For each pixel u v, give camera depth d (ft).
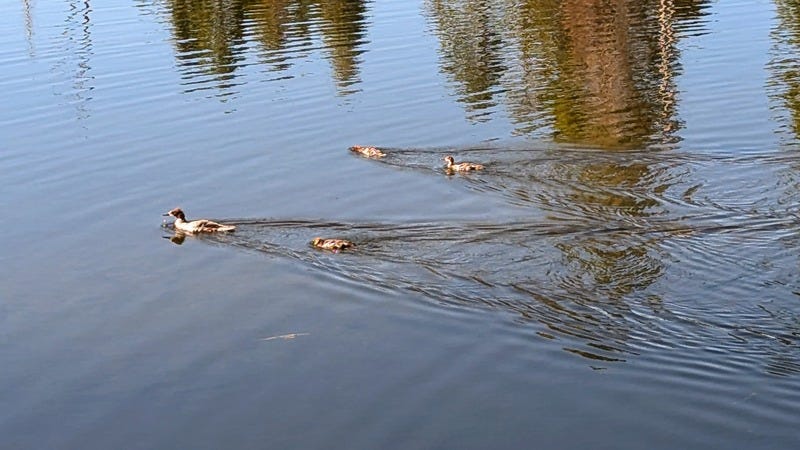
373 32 163.12
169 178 106.32
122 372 72.69
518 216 92.38
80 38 163.22
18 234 94.84
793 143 106.83
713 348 70.33
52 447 64.80
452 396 67.87
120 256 89.97
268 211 97.19
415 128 118.01
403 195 99.04
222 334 76.69
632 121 116.37
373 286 81.61
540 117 119.96
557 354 71.31
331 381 70.23
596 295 77.77
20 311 81.41
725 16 163.73
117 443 64.90
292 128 119.44
